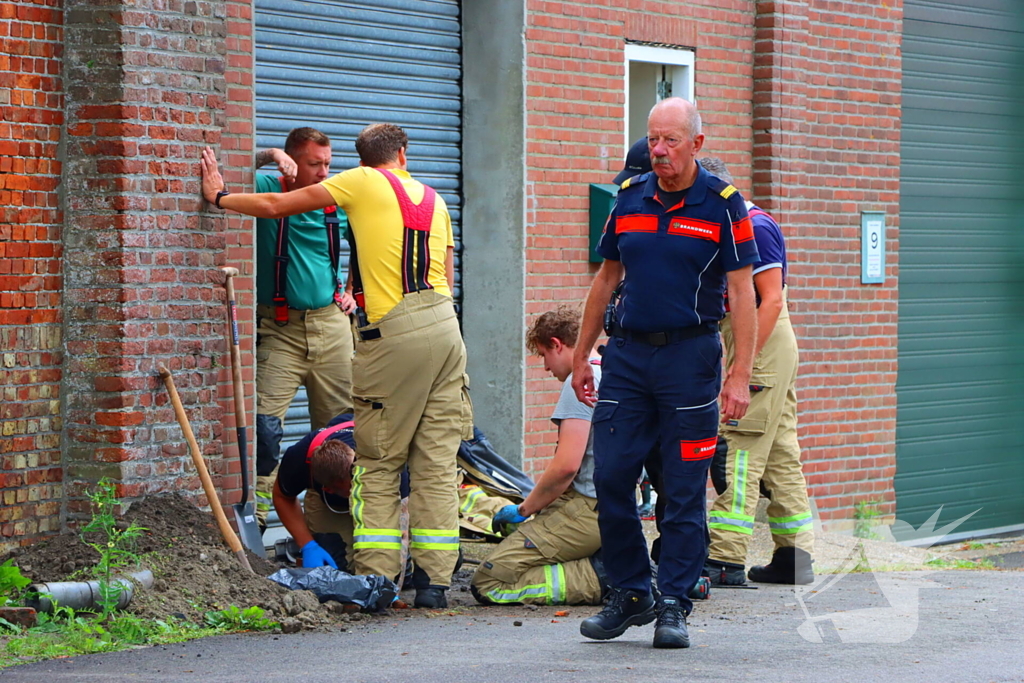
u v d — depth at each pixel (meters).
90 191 27.08
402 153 27.45
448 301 26.92
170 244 27.78
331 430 28.53
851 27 46.53
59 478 27.28
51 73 26.98
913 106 48.81
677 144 20.67
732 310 21.25
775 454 30.83
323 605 25.42
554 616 26.06
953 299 50.34
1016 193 52.25
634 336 21.50
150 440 27.52
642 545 22.34
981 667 21.00
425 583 26.89
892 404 48.09
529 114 38.09
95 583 23.84
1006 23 51.75
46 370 27.05
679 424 21.33
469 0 38.53
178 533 26.89
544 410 38.81
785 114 44.38
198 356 28.42
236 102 30.23
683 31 41.94
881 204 47.69
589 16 39.47
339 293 31.77
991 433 51.50
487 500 30.91
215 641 22.81
